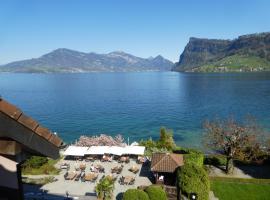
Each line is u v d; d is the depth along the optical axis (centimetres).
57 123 11175
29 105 15775
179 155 4644
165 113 12988
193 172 3466
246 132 4847
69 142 8662
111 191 3903
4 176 500
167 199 3622
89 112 13388
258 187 4172
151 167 4284
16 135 423
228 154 4716
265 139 5841
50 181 4378
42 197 2958
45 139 474
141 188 3969
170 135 6391
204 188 3438
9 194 505
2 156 489
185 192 3566
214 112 12888
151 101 17075
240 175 4700
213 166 5138
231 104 14912
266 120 10869
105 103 16362
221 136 4853
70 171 4794
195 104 15400
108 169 5025
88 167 5144
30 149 469
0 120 404
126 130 10031
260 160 4881
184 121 11212
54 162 5341
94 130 10069
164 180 4366
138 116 12369
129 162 5378
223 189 4103
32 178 4434
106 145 6219
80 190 4088
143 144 6203
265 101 15425
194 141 8356
